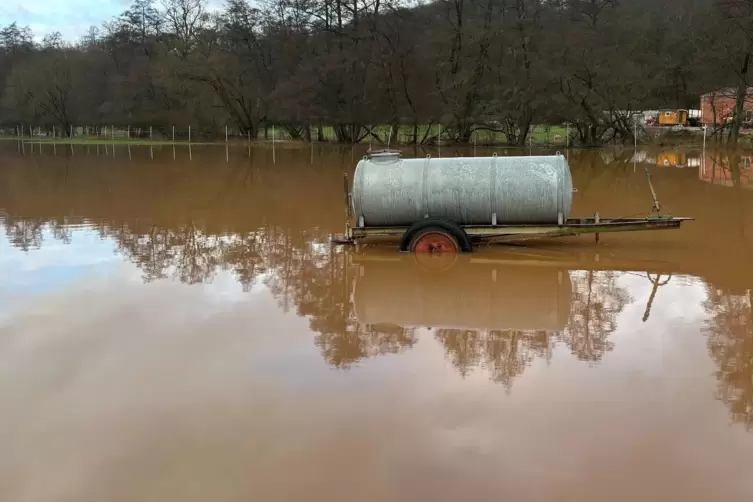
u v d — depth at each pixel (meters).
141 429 5.27
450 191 11.41
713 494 4.34
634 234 13.18
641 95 43.94
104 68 70.69
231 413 5.51
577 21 49.81
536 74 44.41
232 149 48.78
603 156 36.03
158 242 12.85
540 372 6.32
